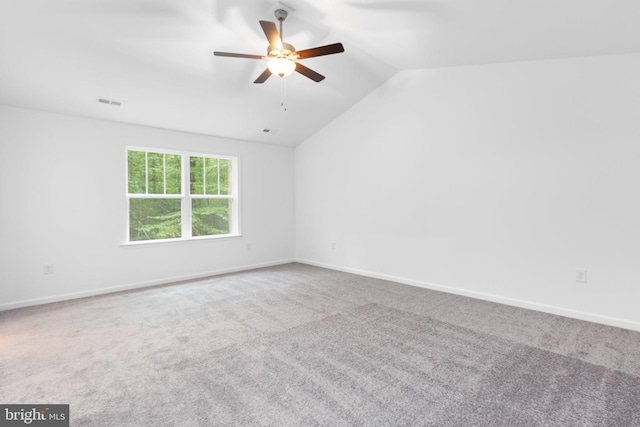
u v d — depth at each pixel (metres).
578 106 3.05
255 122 4.93
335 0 2.63
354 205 5.12
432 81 4.09
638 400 1.84
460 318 3.14
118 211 4.23
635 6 2.10
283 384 2.03
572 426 1.64
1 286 3.50
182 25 2.91
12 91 3.34
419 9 2.60
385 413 1.75
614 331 2.80
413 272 4.38
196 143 4.95
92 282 4.05
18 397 1.91
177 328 2.95
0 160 3.49
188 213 4.91
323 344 2.59
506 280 3.54
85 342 2.66
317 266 5.76
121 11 2.66
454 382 2.04
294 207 6.21
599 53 2.89
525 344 2.56
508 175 3.49
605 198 2.94
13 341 2.68
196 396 1.91
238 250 5.43
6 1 2.42
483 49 3.21
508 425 1.65
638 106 2.78
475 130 3.73
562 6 2.24
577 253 3.09
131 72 3.38
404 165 4.43
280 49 2.63
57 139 3.82
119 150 4.25
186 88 3.81
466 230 3.84
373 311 3.36
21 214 3.61
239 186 5.44
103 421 1.69
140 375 2.15
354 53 3.75
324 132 5.55
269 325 3.00
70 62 3.10
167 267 4.66
